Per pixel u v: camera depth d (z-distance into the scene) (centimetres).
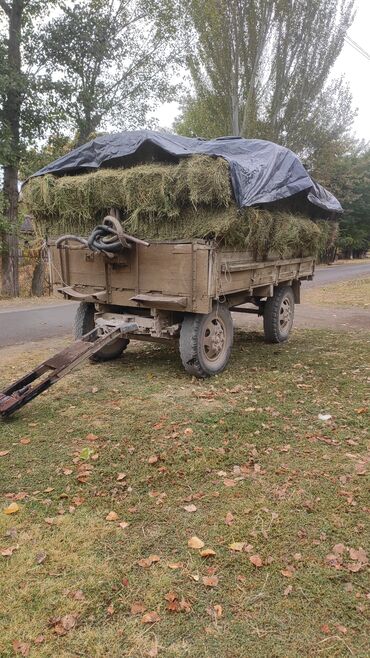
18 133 1417
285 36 1978
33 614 218
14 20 1372
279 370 596
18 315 1067
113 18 1474
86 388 524
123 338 590
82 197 531
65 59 1446
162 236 509
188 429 412
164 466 351
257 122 2083
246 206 493
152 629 210
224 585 235
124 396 497
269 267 646
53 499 308
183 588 233
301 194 630
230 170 465
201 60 1956
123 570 245
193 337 526
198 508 298
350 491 316
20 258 1628
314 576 240
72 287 595
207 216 488
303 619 216
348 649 201
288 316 782
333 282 1905
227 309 582
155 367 608
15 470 345
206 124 2134
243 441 391
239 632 209
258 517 288
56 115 1410
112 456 365
